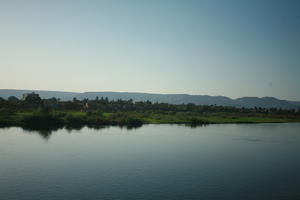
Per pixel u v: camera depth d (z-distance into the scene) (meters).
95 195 37.16
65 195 37.09
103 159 57.59
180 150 69.38
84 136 89.50
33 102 194.75
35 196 36.66
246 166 54.03
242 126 137.62
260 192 39.19
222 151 69.00
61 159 56.97
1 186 40.34
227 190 39.81
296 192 39.34
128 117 135.75
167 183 42.53
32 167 50.44
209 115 192.88
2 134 88.19
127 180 43.81
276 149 72.81
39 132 94.88
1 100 183.62
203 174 48.03
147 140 84.31
